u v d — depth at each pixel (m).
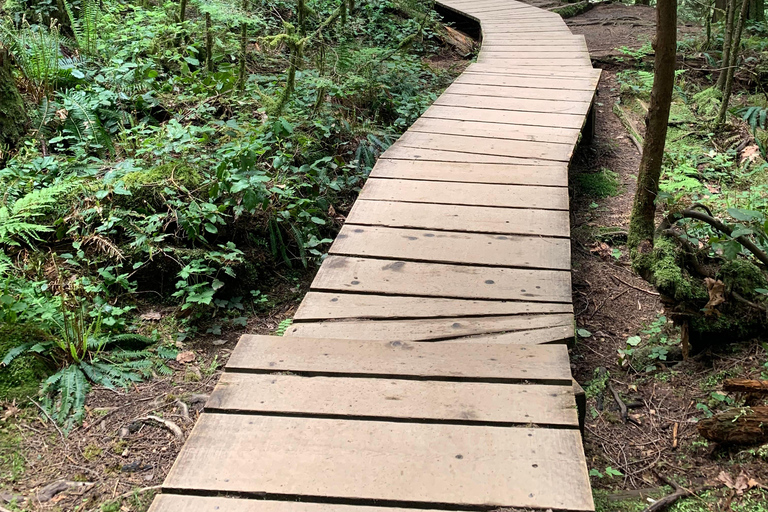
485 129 5.40
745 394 3.10
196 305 4.02
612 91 8.48
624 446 3.06
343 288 3.12
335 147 5.65
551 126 5.46
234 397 2.32
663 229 3.72
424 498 1.91
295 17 8.33
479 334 2.78
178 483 1.97
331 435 2.15
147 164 4.70
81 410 3.18
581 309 4.22
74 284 3.80
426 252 3.45
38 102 5.32
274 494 1.94
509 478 1.98
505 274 3.25
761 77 7.74
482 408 2.26
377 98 6.79
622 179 6.23
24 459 2.89
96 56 6.32
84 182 4.39
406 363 2.50
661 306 4.19
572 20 11.92
